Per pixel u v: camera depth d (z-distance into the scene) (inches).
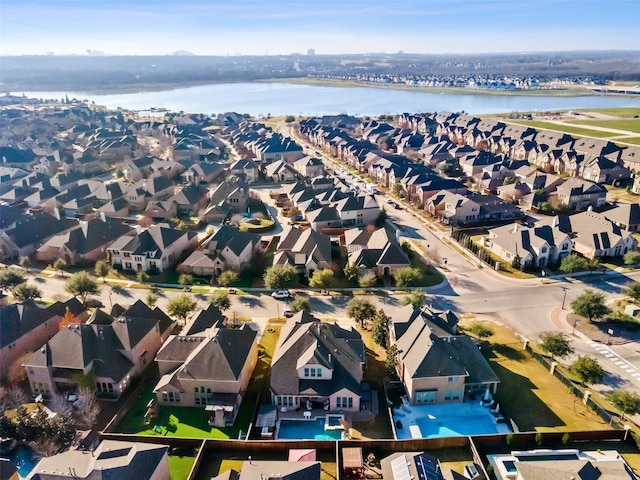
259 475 1625.2
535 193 5118.1
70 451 1753.2
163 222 4751.5
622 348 2650.1
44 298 3275.1
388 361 2431.1
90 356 2305.6
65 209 5009.8
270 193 5762.8
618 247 3782.0
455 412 2180.1
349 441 1914.4
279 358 2293.3
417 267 3693.4
